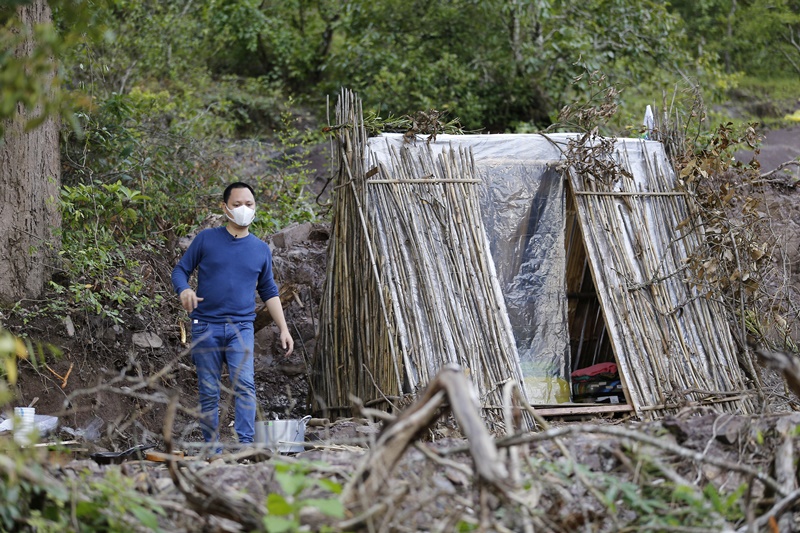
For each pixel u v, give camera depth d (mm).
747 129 8320
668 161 7910
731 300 7512
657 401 6887
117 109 9742
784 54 23062
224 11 18500
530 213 7590
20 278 7293
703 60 16109
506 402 3473
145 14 15594
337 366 7340
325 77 19188
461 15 17109
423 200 7074
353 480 3145
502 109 16844
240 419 6312
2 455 3164
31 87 3311
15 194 7273
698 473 3816
